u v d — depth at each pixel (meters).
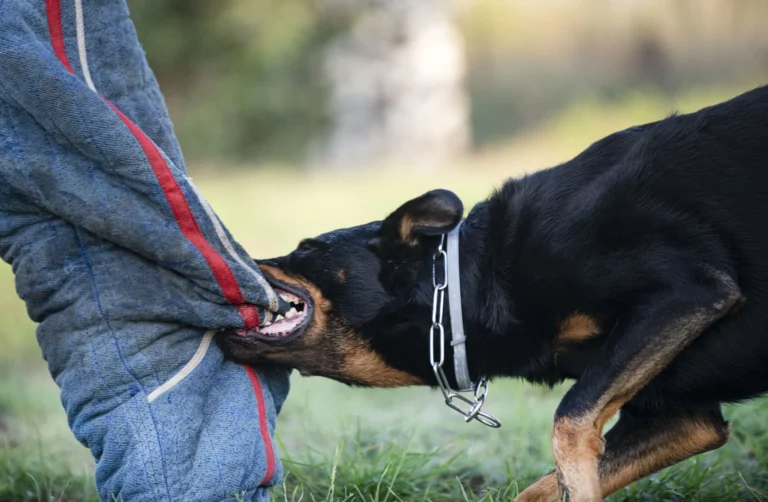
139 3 19.03
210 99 19.55
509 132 21.38
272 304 3.89
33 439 5.62
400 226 4.12
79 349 3.66
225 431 3.74
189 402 3.68
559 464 3.71
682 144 3.87
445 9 19.92
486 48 25.28
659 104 19.06
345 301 4.20
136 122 3.87
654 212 3.78
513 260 4.02
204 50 19.42
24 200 3.64
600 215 3.86
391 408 6.43
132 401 3.62
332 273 4.22
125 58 3.87
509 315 4.04
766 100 3.90
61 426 6.07
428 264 4.16
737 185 3.78
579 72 24.08
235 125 19.78
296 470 4.63
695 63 22.56
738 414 5.45
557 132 19.14
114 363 3.64
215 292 3.76
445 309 4.12
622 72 23.62
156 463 3.54
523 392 6.49
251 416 3.85
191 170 19.48
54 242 3.65
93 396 3.64
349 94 19.47
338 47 19.56
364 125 19.55
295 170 19.33
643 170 3.86
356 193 14.97
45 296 3.69
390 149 19.48
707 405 4.11
